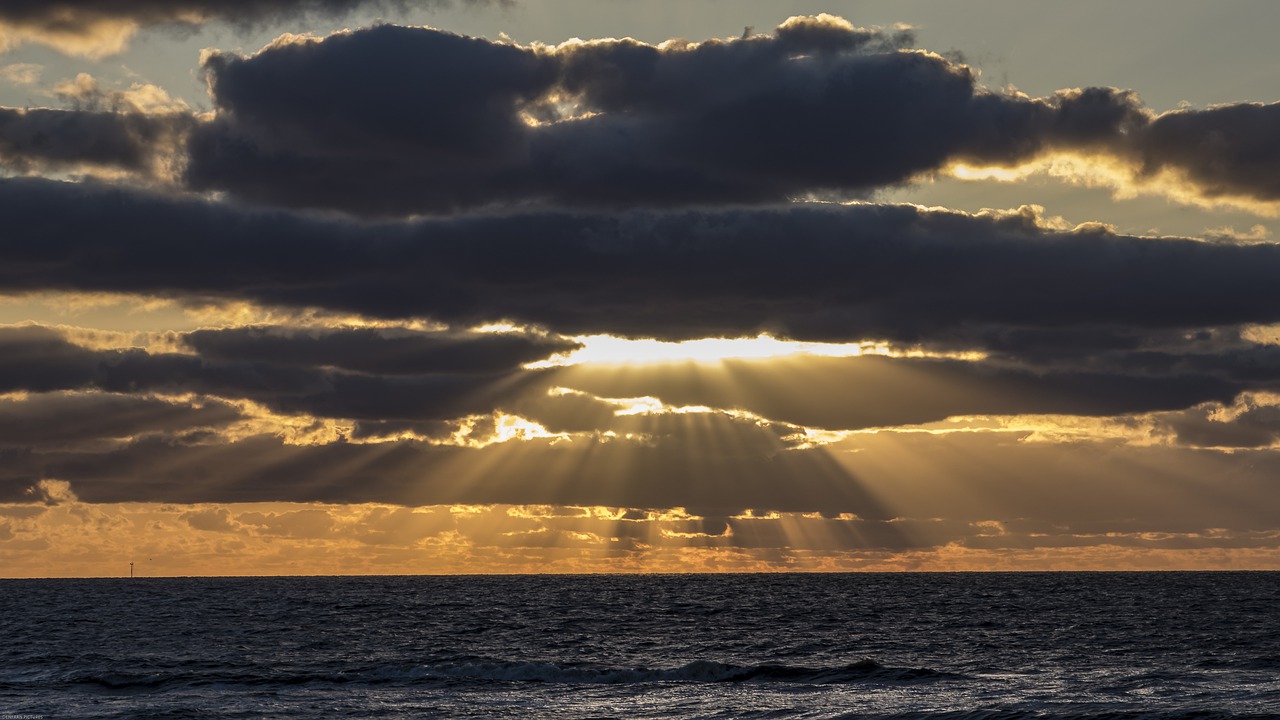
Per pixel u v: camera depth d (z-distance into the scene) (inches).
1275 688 2679.6
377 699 2632.9
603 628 5177.2
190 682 2935.5
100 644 4343.0
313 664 3486.7
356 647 4197.8
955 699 2554.1
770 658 3735.2
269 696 2684.5
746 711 2422.5
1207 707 2333.9
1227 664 3353.8
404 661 3604.8
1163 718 2178.9
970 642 4301.2
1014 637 4512.8
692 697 2662.4
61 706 2522.1
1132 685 2780.5
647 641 4448.8
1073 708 2330.2
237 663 3538.4
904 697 2613.2
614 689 2802.7
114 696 2696.9
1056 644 4178.2
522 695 2701.8
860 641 4392.2
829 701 2561.5
